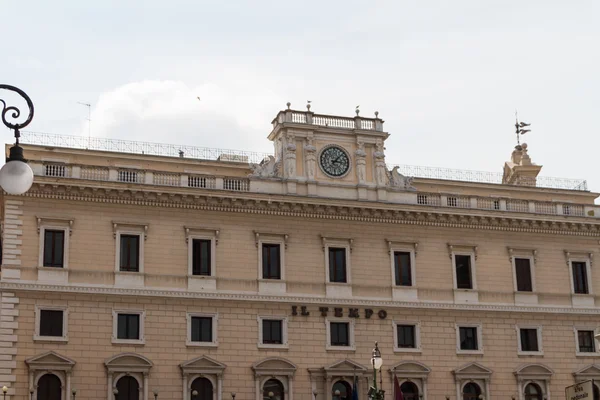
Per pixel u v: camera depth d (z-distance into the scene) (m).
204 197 65.19
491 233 72.44
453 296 69.94
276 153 70.44
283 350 64.75
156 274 63.22
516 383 69.88
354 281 67.75
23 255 60.66
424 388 67.31
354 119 71.50
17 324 59.41
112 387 60.38
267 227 66.81
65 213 62.31
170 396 61.53
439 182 78.75
